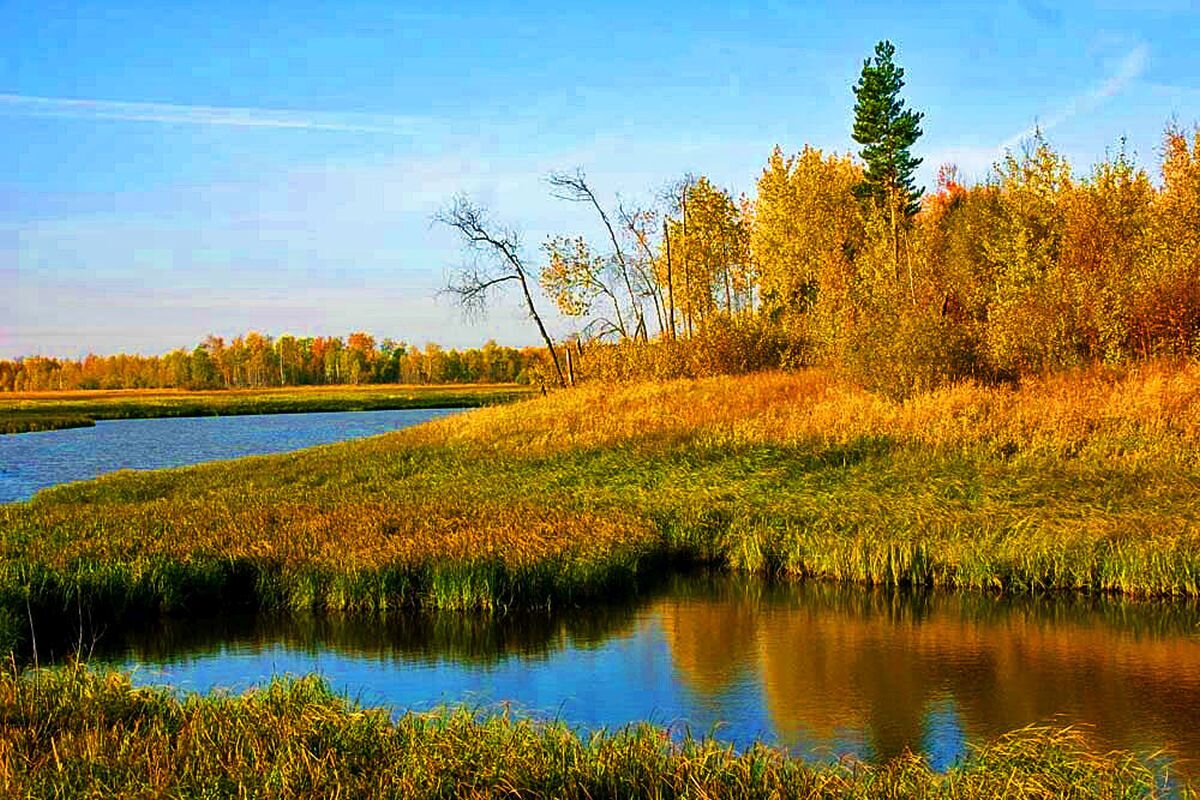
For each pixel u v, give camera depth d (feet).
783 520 61.21
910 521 58.65
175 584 49.96
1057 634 43.42
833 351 111.04
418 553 53.06
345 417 270.05
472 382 591.78
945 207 209.97
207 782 23.81
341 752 26.27
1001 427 75.05
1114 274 100.32
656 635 44.88
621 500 70.59
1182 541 50.24
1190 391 74.18
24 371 637.71
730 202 160.76
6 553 54.65
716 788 24.08
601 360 134.72
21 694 30.27
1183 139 124.57
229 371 598.34
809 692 36.45
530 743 26.86
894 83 167.32
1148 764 29.07
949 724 32.91
